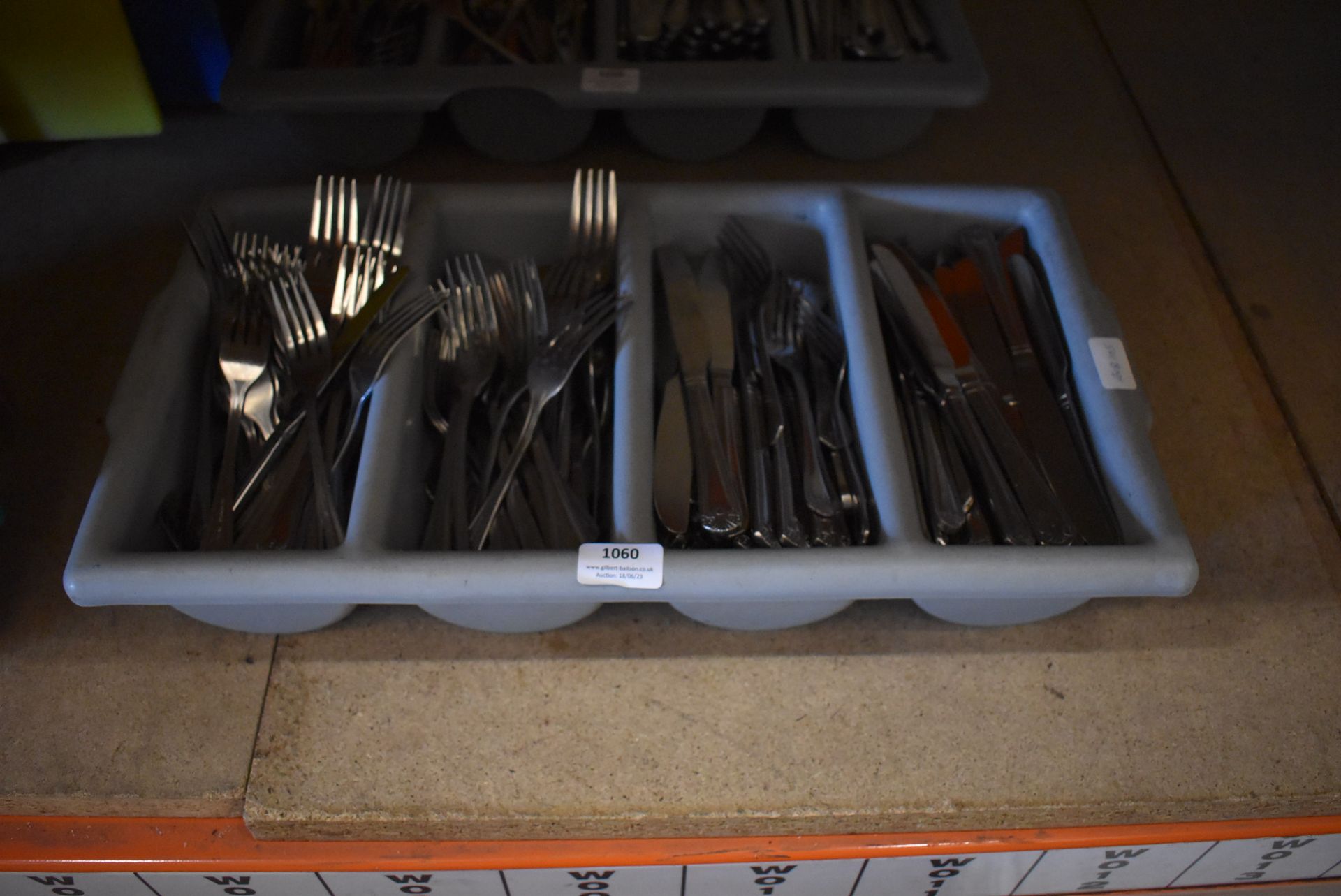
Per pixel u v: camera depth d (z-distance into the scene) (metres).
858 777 0.69
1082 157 1.13
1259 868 0.79
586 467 0.77
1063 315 0.82
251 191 0.88
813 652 0.75
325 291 0.83
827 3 1.06
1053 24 1.29
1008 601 0.72
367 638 0.75
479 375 0.80
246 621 0.72
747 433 0.78
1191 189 1.10
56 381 0.90
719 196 0.88
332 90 0.93
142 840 0.69
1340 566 0.80
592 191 0.87
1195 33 1.28
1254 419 0.90
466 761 0.69
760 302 0.86
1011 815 0.69
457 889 0.74
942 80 0.96
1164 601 0.78
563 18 1.04
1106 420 0.75
